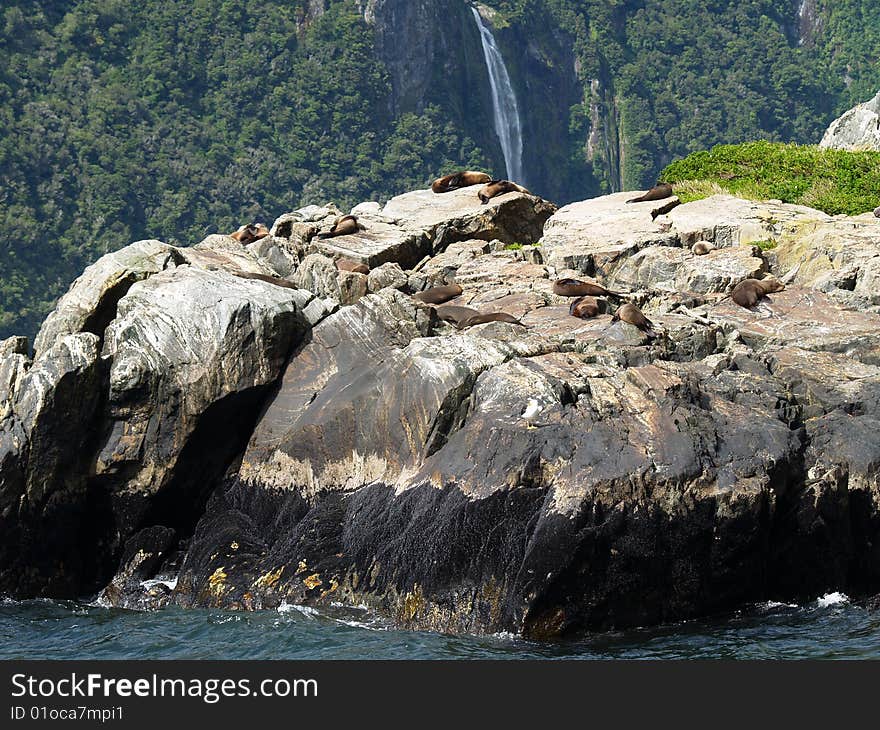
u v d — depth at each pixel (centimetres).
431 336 3766
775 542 3042
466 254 5062
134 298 3809
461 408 3225
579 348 3628
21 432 3509
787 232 4972
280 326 3681
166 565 3619
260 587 3241
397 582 3041
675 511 2878
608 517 2845
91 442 3641
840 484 3048
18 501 3500
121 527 3672
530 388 3136
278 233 5344
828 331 3816
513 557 2894
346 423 3416
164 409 3628
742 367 3522
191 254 4500
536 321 3959
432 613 2955
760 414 3155
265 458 3603
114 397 3612
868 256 4416
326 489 3422
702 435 3000
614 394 3162
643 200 5788
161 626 3150
